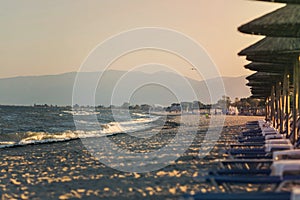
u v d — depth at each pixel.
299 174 7.42
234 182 7.44
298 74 13.64
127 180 9.91
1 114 48.03
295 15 10.48
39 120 42.78
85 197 8.23
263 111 63.34
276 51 12.54
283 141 12.42
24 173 11.80
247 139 16.81
